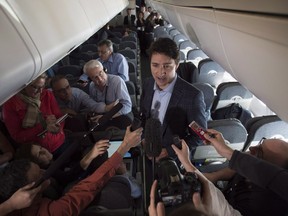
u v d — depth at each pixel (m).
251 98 3.00
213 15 1.18
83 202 1.39
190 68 3.90
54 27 1.09
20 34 0.78
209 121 2.22
